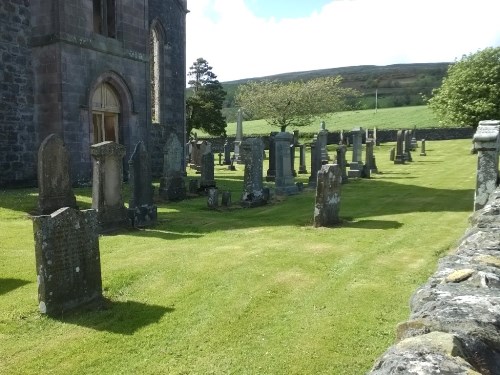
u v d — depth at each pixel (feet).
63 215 17.26
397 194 47.19
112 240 28.78
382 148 121.08
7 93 50.67
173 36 74.59
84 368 13.69
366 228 31.09
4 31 49.93
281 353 14.30
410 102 271.49
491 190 27.02
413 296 9.68
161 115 72.69
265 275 21.35
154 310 17.74
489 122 28.84
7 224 32.45
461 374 5.67
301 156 77.61
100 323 16.66
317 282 20.36
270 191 50.90
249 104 166.20
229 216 37.91
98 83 56.08
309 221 34.27
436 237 27.96
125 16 59.67
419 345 6.50
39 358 14.21
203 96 165.27
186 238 29.43
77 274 17.79
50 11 50.98
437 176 62.13
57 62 51.13
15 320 16.63
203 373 13.35
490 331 7.03
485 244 12.85
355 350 14.32
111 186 31.40
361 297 18.47
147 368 13.66
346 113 242.99
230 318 16.84
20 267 22.79
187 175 75.51
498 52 110.22
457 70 115.03
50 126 52.60
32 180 53.93
